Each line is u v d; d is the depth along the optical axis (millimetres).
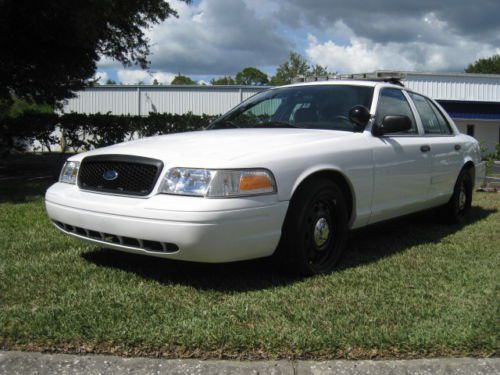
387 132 4816
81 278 4012
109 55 14141
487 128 37375
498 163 19438
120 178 3836
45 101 14727
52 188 4359
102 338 2949
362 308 3484
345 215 4418
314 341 2932
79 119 14461
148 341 2918
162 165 3674
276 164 3809
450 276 4223
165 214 3492
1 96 13945
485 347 2947
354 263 4613
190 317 3283
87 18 10000
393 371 2746
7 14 10180
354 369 2748
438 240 5586
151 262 4457
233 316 3301
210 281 3998
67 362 2768
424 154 5477
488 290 3889
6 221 6000
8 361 2770
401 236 5781
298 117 5055
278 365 2754
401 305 3551
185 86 36344
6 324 3121
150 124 15445
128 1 11625
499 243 5461
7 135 13805
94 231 3883
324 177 4273
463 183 6621
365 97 5066
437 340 2980
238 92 36312
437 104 6438
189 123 16234
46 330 3029
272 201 3742
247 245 3654
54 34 11164
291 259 4004
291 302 3570
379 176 4750
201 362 2768
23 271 4141
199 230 3447
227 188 3545
